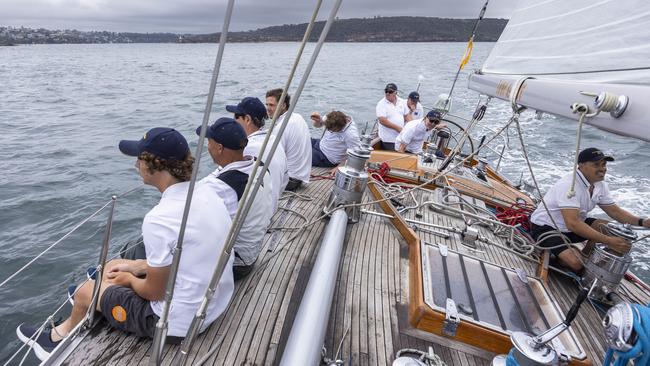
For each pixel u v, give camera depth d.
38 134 10.83
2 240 5.13
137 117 13.30
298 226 3.18
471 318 2.06
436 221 3.42
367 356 1.93
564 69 1.87
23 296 4.08
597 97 1.19
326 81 24.00
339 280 2.49
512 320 2.09
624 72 1.45
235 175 2.18
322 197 3.86
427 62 46.41
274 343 1.95
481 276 2.47
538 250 3.04
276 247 2.83
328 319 2.02
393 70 33.53
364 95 18.06
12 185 6.96
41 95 18.14
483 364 1.95
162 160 1.57
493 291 2.32
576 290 2.77
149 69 36.12
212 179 2.19
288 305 2.24
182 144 1.60
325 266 2.14
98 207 6.20
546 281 2.71
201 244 1.62
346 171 3.17
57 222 5.69
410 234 2.94
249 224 2.23
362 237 3.03
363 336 2.05
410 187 4.10
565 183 2.87
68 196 6.57
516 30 2.51
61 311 3.89
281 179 2.78
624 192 7.25
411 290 2.38
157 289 1.65
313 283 2.00
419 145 5.80
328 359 1.84
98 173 7.71
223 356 1.84
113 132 11.19
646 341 1.26
